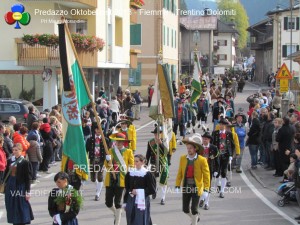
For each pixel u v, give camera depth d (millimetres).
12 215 11781
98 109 27391
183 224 12977
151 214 13984
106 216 13781
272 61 82688
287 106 26766
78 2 31734
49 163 20766
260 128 20547
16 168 11773
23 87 32656
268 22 81750
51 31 31906
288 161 18344
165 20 58188
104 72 41312
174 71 64562
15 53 31719
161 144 15258
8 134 16641
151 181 10891
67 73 12141
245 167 21500
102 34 36438
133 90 54625
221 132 15891
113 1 38750
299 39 66750
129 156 12688
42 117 20578
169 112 15539
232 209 14562
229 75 83688
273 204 15172
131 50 43906
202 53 91438
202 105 31000
